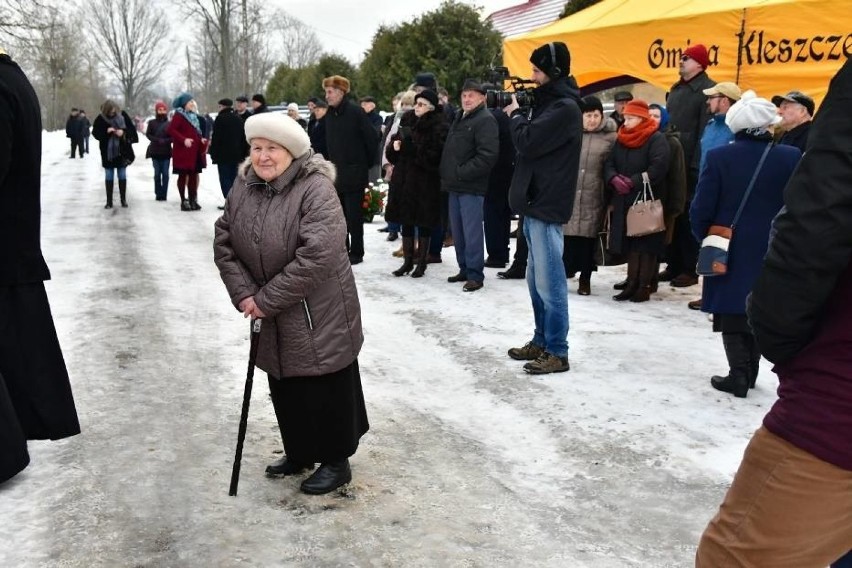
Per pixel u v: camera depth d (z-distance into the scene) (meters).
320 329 3.03
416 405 4.27
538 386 4.53
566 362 4.78
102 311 6.16
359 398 3.32
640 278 6.54
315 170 3.00
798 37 6.48
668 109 7.20
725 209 4.22
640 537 2.94
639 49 7.93
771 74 6.73
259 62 55.66
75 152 24.56
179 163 12.16
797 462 1.71
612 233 6.50
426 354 5.16
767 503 1.76
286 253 2.95
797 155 4.15
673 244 7.31
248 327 5.78
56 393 3.46
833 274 1.62
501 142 7.71
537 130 4.44
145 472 3.41
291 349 3.03
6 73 3.14
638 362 4.95
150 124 13.37
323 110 9.09
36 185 3.32
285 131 2.91
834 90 1.63
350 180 7.93
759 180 4.15
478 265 6.94
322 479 3.23
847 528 1.72
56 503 3.12
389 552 2.82
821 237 1.59
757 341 1.78
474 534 2.95
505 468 3.52
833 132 1.59
